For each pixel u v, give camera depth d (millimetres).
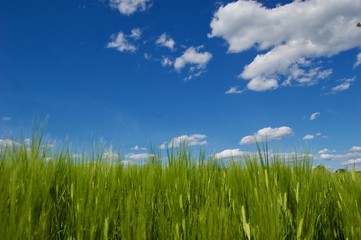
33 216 2420
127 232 2574
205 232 2516
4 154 2678
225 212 2674
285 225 2820
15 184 2246
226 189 3406
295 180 3197
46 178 2793
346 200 3105
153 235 2830
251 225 2654
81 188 2830
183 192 3166
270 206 2525
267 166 3096
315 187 3307
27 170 2596
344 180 3477
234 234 2633
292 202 3061
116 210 2918
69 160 3305
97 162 3332
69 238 2668
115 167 3529
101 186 2949
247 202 2957
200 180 3488
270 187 2773
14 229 2057
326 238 3162
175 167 3527
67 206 2936
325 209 3320
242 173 3311
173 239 2674
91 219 2574
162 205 3010
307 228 2768
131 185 3443
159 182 3521
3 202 2119
